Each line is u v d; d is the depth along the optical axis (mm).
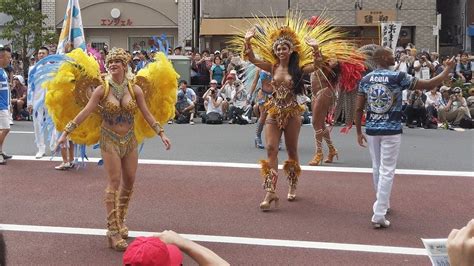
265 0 29172
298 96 8180
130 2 30422
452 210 8250
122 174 6934
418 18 28719
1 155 11336
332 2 28922
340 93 11180
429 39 28781
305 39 8141
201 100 20516
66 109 7078
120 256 6578
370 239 7047
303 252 6617
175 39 30609
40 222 7734
